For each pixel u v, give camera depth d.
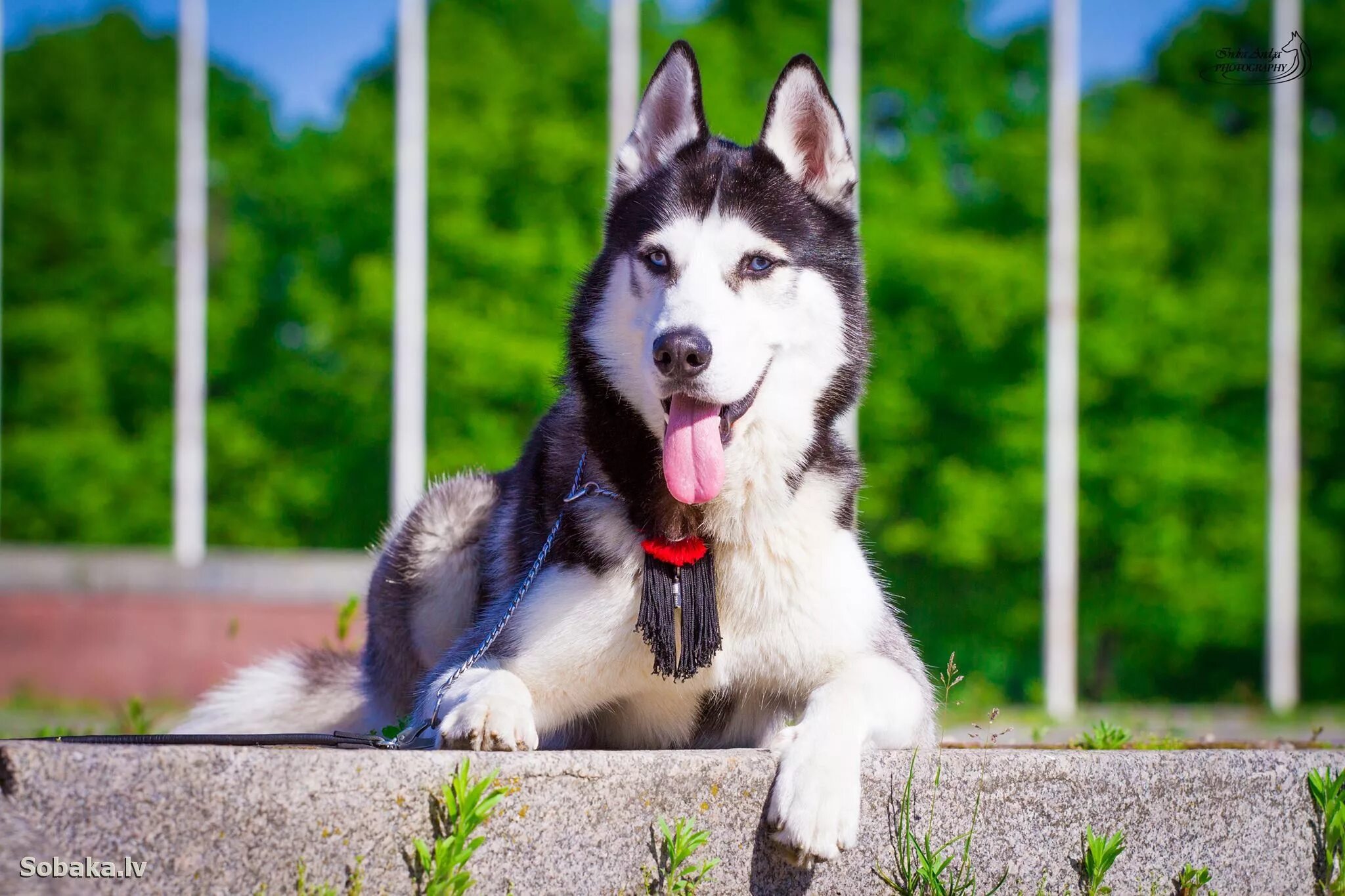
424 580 4.51
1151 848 3.31
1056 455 13.73
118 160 24.58
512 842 2.71
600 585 3.48
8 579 12.88
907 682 3.47
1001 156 21.59
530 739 3.11
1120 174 22.09
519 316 19.84
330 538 22.52
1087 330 20.66
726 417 3.55
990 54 23.66
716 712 3.71
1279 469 15.35
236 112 24.69
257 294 23.11
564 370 4.07
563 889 2.76
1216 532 21.67
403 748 3.25
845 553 3.64
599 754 2.81
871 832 3.03
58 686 12.81
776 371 3.68
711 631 3.40
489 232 20.11
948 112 23.11
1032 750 3.26
